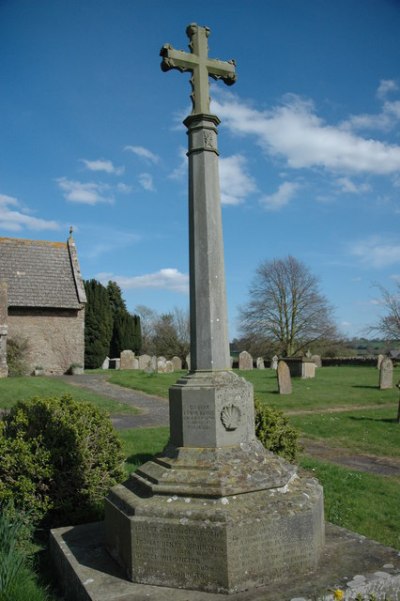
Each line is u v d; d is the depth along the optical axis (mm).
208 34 5148
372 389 20547
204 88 4980
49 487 5543
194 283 4730
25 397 16828
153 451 9141
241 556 3658
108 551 4328
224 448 4312
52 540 4746
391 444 10945
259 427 7078
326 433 12070
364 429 12430
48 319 29781
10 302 28672
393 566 3945
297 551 3840
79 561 4176
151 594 3623
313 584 3674
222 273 4773
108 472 5949
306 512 3930
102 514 5621
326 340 43062
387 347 42250
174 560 3742
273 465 4305
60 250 32750
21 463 5453
